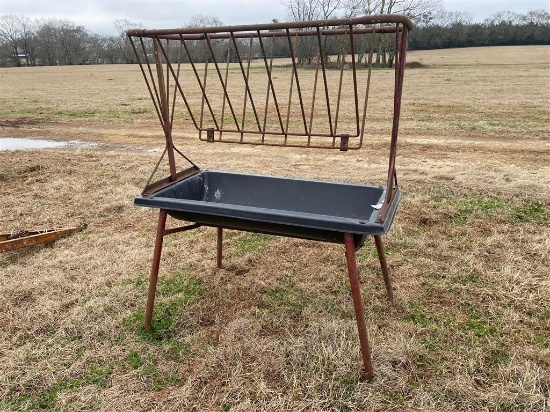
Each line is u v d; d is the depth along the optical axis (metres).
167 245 3.62
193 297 2.84
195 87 17.95
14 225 4.08
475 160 6.23
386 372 2.12
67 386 2.10
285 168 5.95
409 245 3.51
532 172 5.49
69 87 20.55
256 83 19.52
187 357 2.28
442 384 2.06
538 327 2.48
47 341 2.41
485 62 32.19
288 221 1.92
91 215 4.33
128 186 5.15
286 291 2.91
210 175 2.87
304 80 20.03
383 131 8.52
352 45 1.99
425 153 6.77
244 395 2.02
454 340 2.38
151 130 9.37
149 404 1.98
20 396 2.04
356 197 2.55
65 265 3.27
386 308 2.68
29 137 8.86
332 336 2.38
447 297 2.79
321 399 1.99
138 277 3.09
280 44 25.94
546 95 12.91
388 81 18.88
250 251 3.50
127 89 18.86
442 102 12.23
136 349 2.34
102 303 2.73
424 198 4.52
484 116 9.87
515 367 2.13
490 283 2.93
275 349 2.31
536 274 3.02
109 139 8.52
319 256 3.38
